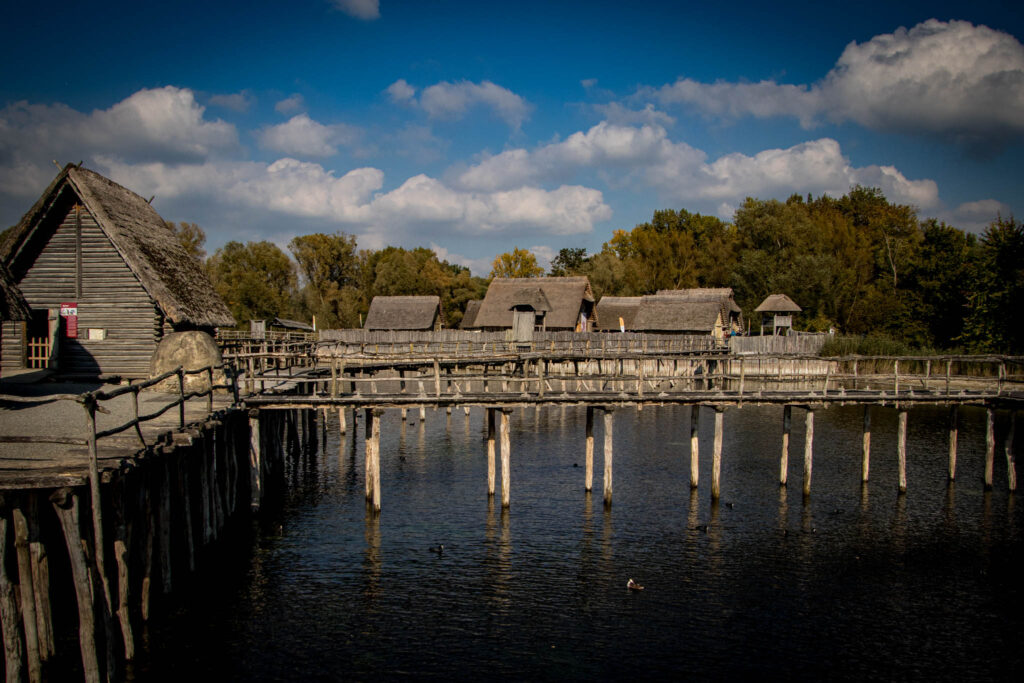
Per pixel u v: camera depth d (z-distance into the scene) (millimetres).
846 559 19734
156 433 15266
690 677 13648
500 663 13977
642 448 33969
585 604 16656
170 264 28188
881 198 117312
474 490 25891
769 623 15930
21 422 16938
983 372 49906
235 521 22047
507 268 109625
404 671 13609
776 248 92000
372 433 22797
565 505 24109
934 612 16656
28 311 21250
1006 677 13914
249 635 14734
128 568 13133
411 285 90500
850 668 14133
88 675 10953
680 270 98062
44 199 25672
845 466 30406
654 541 20812
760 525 22391
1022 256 51312
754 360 62938
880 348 59656
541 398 23578
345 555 19359
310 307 92250
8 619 10227
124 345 26594
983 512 24016
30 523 10781
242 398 22484
